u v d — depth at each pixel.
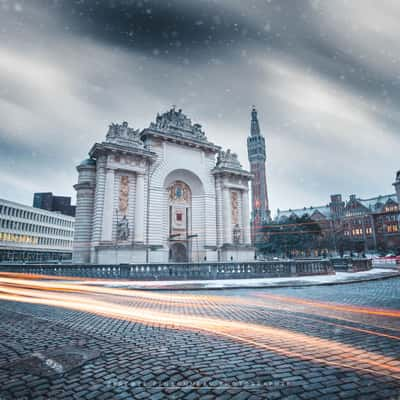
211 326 7.29
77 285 17.69
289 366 4.52
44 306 10.55
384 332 6.57
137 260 31.41
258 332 6.66
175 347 5.54
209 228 40.19
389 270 31.19
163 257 36.09
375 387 3.75
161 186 37.03
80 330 6.90
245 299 12.32
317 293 14.16
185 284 18.00
